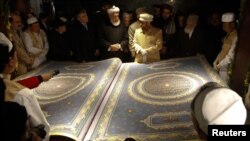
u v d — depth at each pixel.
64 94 2.93
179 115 2.36
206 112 1.02
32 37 4.13
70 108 2.58
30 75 3.62
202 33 4.52
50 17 5.16
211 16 4.91
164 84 3.05
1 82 1.36
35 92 3.03
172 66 3.66
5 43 1.81
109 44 4.66
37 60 4.16
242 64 3.23
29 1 5.41
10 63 1.86
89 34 4.69
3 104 1.19
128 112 2.50
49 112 2.53
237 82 3.39
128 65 3.96
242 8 3.29
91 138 2.13
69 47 4.61
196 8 5.85
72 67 3.90
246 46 3.13
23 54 3.89
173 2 6.05
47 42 4.42
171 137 2.04
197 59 3.83
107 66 3.77
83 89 3.02
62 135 2.09
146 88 3.01
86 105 2.61
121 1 6.31
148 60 4.05
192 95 2.70
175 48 4.82
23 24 4.35
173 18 4.89
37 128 1.53
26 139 1.25
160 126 2.21
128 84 3.20
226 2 5.52
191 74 3.26
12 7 4.74
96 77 3.37
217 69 3.74
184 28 4.64
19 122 1.14
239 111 1.00
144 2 6.25
